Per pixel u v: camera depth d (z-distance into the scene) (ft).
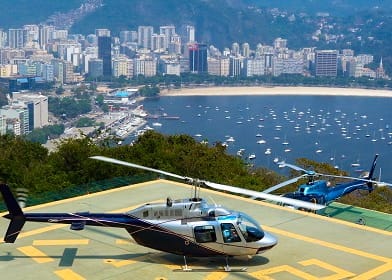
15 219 85.56
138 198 124.67
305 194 126.52
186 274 83.30
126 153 206.69
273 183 212.64
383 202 214.07
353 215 123.54
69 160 198.70
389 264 88.38
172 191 131.03
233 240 84.07
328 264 87.97
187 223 84.99
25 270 84.53
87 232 102.32
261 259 89.45
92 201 121.80
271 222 108.68
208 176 201.98
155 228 85.87
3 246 94.53
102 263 87.40
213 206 87.25
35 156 230.48
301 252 92.84
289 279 81.92
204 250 84.99
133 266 86.33
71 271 84.28
